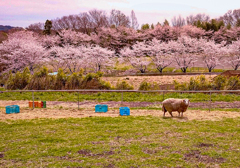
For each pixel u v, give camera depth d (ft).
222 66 147.33
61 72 78.28
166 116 44.50
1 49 124.36
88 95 69.31
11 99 66.54
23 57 118.42
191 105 55.93
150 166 23.85
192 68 142.00
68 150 28.14
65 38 192.34
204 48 141.90
